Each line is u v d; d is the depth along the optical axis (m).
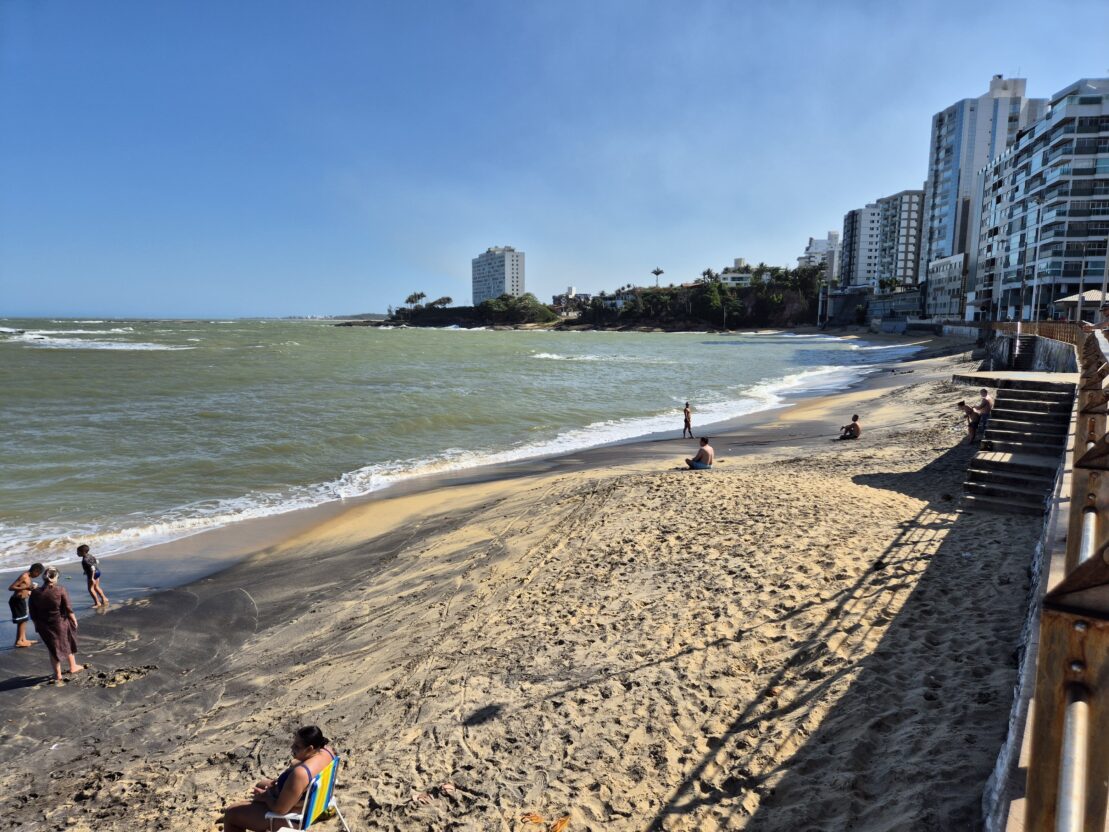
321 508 16.00
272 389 40.53
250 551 13.10
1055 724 1.41
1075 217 73.19
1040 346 30.05
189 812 5.69
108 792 6.08
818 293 176.50
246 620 10.05
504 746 5.94
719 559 9.37
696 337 154.00
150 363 59.25
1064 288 74.75
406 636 8.61
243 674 8.32
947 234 123.00
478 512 14.31
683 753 5.43
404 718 6.64
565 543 11.18
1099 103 71.12
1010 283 87.88
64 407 31.59
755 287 185.25
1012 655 5.89
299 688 7.71
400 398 36.38
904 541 9.27
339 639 8.94
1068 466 7.34
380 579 11.04
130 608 10.51
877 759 4.86
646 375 53.38
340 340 118.06
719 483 13.86
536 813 5.04
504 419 29.67
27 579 9.35
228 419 28.48
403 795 5.46
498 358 74.31
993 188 96.12
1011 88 116.81
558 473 18.53
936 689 5.57
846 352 85.88
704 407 33.97
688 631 7.39
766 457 18.86
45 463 20.14
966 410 16.80
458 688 7.04
